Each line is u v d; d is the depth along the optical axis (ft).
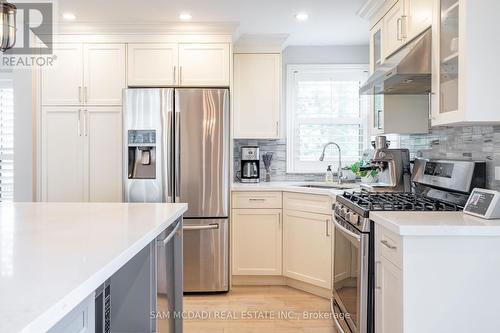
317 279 10.44
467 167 6.63
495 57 5.43
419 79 7.11
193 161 10.80
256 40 12.35
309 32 12.10
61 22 11.05
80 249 3.64
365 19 10.30
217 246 10.91
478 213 5.68
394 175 9.29
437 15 6.36
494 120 5.46
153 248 5.08
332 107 13.65
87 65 11.44
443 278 5.05
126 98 10.81
